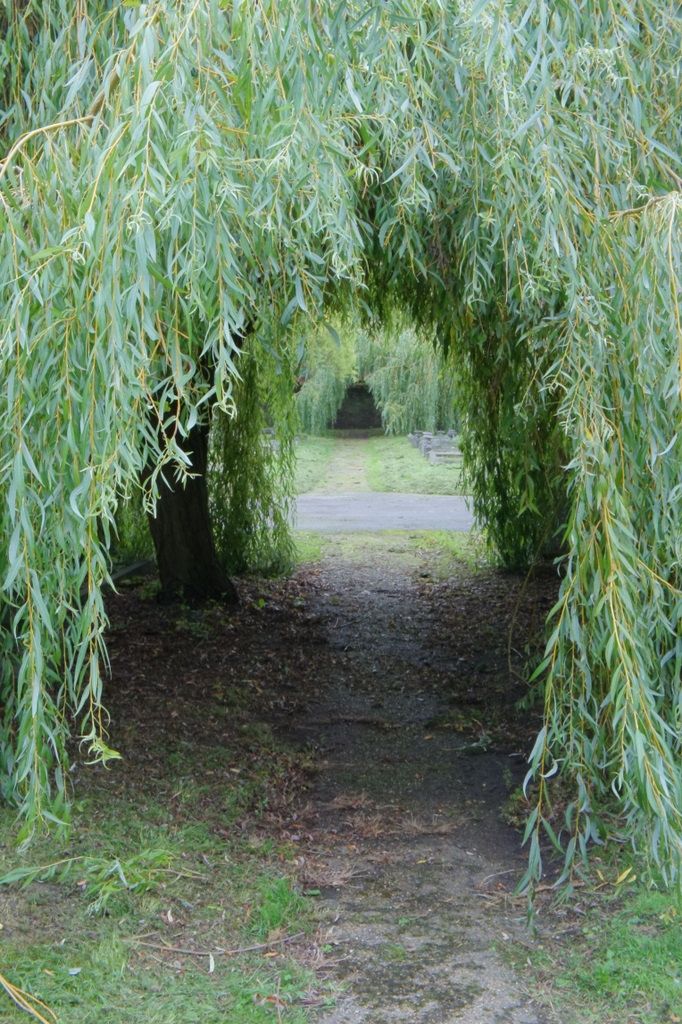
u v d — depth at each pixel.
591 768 3.07
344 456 23.84
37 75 3.28
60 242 2.51
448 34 3.09
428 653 7.07
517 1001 2.81
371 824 4.15
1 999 2.64
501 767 4.86
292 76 2.50
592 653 2.96
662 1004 2.75
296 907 3.33
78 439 2.52
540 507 7.25
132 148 2.37
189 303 2.45
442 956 3.06
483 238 3.20
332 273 3.41
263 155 2.51
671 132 3.27
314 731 5.39
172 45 2.42
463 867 3.73
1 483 2.67
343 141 2.73
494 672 6.54
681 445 2.77
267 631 7.45
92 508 2.40
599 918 3.22
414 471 20.28
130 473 2.41
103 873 3.30
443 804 4.39
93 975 2.78
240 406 8.98
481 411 8.27
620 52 2.89
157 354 2.73
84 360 2.53
